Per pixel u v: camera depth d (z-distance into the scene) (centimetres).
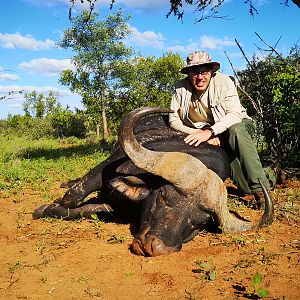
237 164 317
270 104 470
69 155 715
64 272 216
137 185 252
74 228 289
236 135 304
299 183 401
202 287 194
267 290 188
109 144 931
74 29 1026
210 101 300
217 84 299
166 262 219
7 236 274
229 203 334
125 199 282
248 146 307
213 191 240
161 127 313
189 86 307
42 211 313
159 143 285
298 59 511
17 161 560
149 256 227
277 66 511
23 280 208
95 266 222
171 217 230
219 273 209
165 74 1257
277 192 363
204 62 286
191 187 233
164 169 236
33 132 1479
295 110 433
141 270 213
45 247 251
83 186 301
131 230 282
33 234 277
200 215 237
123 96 1144
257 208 320
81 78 1072
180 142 284
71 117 1458
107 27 1034
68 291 196
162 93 1245
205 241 252
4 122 1911
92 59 1040
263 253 232
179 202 233
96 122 1239
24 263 229
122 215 308
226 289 191
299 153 450
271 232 265
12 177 455
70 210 309
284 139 461
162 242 222
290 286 193
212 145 290
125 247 246
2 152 764
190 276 206
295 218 294
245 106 509
